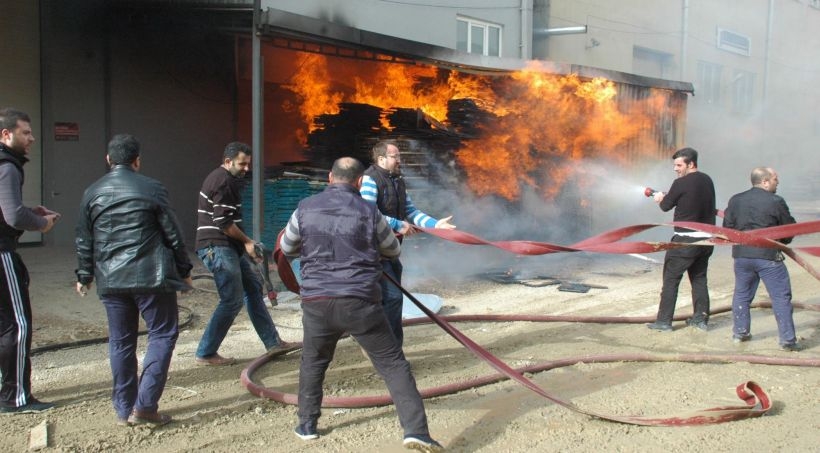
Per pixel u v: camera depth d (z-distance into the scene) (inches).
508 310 300.2
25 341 167.9
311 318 148.3
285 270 174.4
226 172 207.2
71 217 443.5
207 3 357.4
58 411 171.2
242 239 208.8
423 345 238.7
